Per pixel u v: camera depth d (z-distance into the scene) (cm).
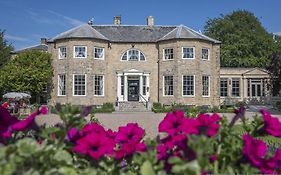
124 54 3509
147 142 253
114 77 3481
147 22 3759
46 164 209
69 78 3300
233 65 5678
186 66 3334
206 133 239
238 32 5834
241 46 5641
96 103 3344
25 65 3325
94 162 251
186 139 234
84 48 3316
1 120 266
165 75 3412
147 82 3503
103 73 3412
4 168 181
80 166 249
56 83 3400
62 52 3391
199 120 254
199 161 186
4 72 3272
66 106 249
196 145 191
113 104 3356
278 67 2936
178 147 246
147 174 207
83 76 3306
